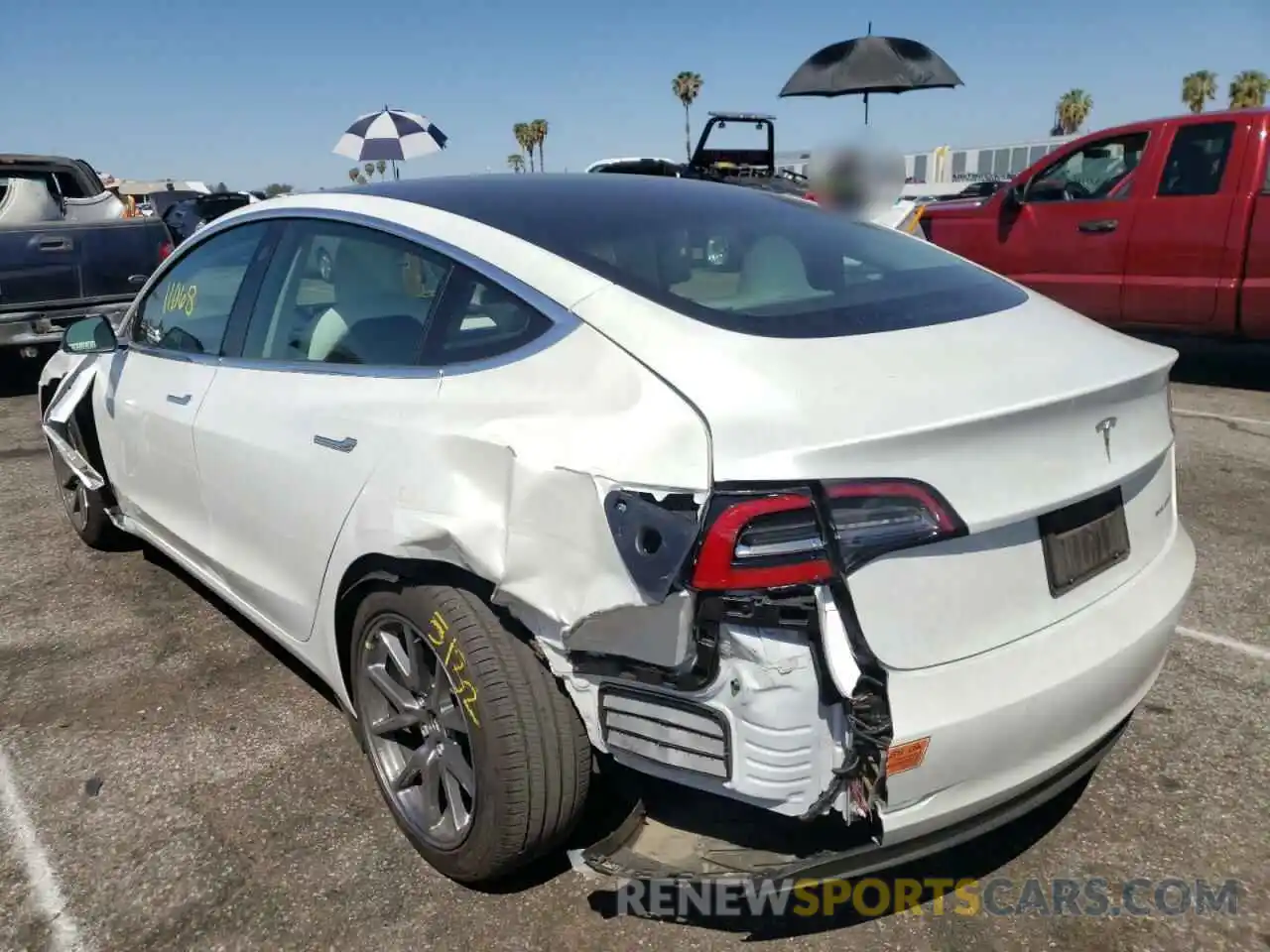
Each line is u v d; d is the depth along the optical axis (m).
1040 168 8.26
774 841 2.09
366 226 2.83
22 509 5.47
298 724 3.22
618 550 1.90
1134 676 2.24
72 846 2.65
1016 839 2.61
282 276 3.12
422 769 2.51
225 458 3.08
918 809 1.90
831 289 2.48
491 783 2.20
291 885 2.48
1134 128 7.71
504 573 2.08
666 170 12.76
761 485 1.81
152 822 2.74
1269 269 7.09
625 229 2.61
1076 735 2.12
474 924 2.34
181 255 3.78
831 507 1.80
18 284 8.17
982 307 2.51
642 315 2.18
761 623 1.82
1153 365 2.36
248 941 2.31
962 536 1.90
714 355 2.03
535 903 2.40
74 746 3.12
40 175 9.98
